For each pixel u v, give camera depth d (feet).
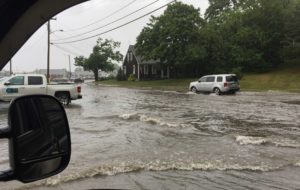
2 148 33.78
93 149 34.12
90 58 314.96
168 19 185.88
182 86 170.40
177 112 65.41
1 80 75.46
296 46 184.34
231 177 25.84
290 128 47.19
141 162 29.45
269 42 180.24
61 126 7.29
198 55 178.70
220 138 39.88
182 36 183.73
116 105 79.66
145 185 24.07
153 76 244.63
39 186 23.56
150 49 194.29
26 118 6.58
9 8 6.61
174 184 24.32
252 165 28.73
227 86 119.03
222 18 218.18
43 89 75.87
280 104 81.56
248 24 190.49
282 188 23.54
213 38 184.75
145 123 51.44
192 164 28.89
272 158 30.91
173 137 40.50
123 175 26.20
